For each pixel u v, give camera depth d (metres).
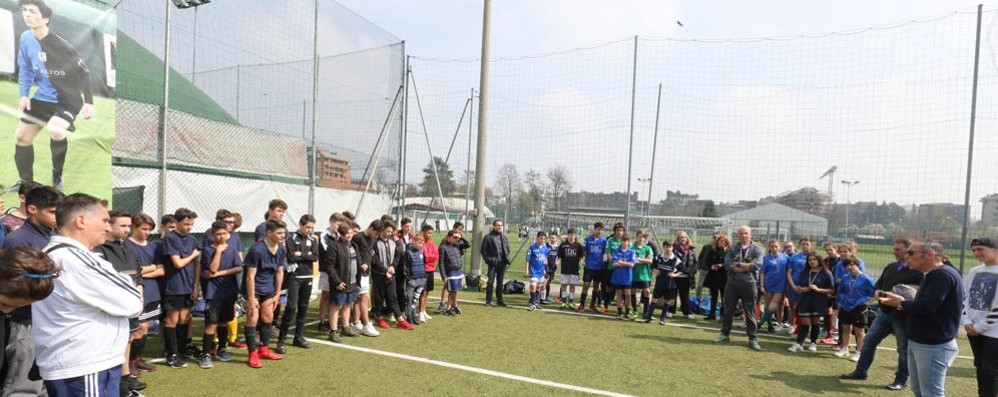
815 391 5.07
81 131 6.15
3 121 5.41
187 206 8.08
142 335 4.58
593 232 9.43
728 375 5.53
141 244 4.84
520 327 7.65
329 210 10.19
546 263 10.02
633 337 7.22
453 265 8.51
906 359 5.05
